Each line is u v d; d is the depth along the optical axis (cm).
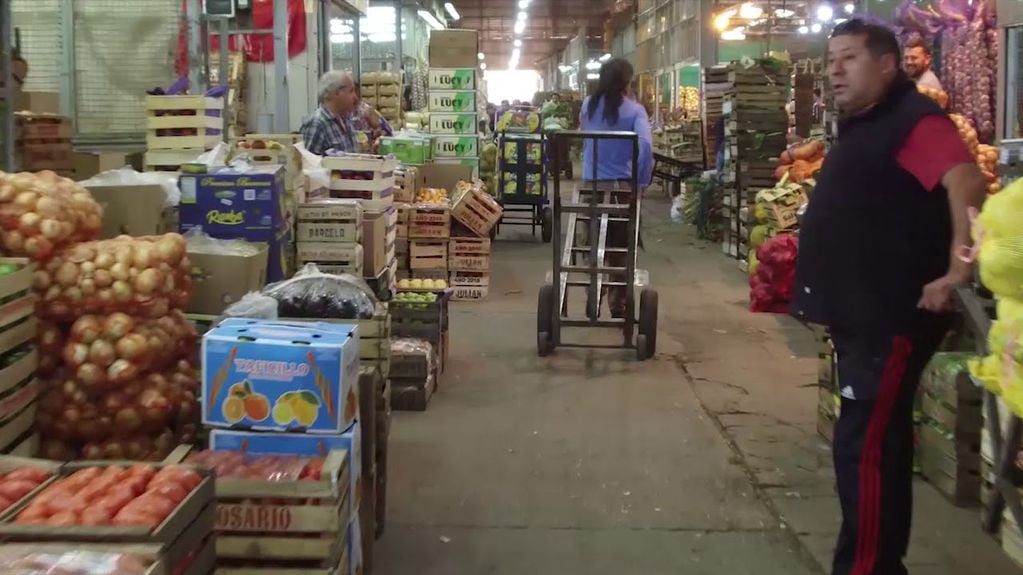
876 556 303
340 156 622
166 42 834
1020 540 334
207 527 243
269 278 439
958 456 416
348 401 303
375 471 371
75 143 830
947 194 290
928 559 369
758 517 411
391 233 630
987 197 284
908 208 296
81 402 317
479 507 419
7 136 469
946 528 397
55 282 315
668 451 491
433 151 1198
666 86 3088
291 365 292
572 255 737
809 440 508
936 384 434
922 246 297
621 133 638
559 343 681
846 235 303
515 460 476
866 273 300
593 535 392
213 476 249
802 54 2261
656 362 666
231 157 499
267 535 272
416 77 1930
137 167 733
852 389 304
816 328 605
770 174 1088
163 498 228
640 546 382
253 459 287
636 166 648
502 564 365
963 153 287
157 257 328
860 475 304
